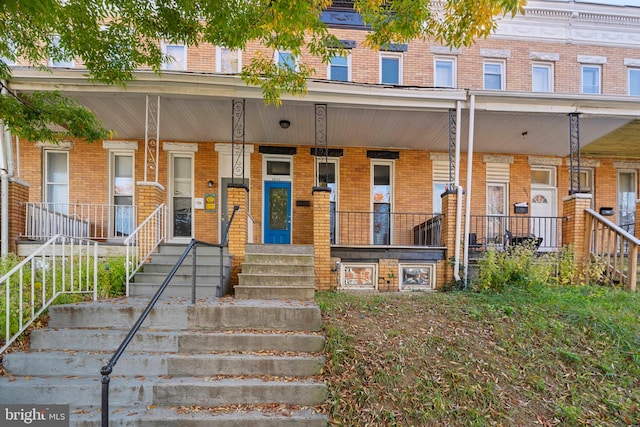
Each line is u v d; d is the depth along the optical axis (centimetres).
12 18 439
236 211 713
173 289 593
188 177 1003
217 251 725
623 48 1103
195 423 328
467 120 846
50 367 383
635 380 411
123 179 971
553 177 1101
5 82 656
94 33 479
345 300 595
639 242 695
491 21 434
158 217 707
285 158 1027
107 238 880
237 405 356
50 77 666
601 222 763
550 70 1083
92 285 539
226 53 980
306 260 687
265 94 585
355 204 1033
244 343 417
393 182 1051
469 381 393
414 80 1035
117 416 330
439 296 641
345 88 734
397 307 560
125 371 385
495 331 484
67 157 943
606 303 590
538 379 405
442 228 816
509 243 893
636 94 1110
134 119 841
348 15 999
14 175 749
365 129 906
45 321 449
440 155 1061
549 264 739
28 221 727
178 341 413
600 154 1080
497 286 696
